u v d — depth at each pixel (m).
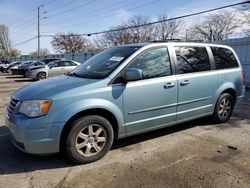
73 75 4.60
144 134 5.16
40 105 3.59
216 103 5.59
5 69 30.61
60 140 3.73
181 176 3.54
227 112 5.94
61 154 4.23
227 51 5.90
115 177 3.53
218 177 3.51
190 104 5.00
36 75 17.45
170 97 4.64
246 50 14.21
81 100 3.76
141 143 4.71
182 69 4.85
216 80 5.45
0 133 5.28
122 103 4.10
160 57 4.59
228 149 4.46
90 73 4.37
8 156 4.18
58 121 3.62
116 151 4.37
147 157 4.14
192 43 5.19
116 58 4.40
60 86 3.90
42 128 3.57
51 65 17.97
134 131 4.34
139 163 3.93
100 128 3.98
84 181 3.44
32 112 3.59
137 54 4.32
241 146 4.59
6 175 3.61
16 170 3.74
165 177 3.52
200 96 5.16
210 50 5.48
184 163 3.92
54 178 3.52
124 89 4.10
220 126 5.72
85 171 3.71
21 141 3.61
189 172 3.65
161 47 4.64
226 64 5.77
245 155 4.21
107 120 4.04
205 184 3.34
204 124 5.83
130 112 4.21
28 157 4.14
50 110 3.59
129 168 3.78
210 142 4.77
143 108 4.33
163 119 4.62
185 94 4.86
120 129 4.17
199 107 5.20
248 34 28.22
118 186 3.31
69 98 3.70
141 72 4.05
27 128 3.55
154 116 4.49
